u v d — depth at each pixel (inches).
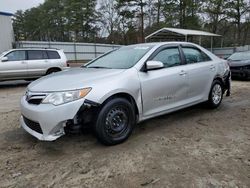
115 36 2119.8
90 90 142.6
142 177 121.0
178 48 200.8
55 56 493.7
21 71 454.3
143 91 166.2
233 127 187.6
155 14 1702.8
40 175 125.1
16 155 146.3
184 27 1642.5
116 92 150.9
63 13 2198.6
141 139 165.0
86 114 145.4
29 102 150.6
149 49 183.2
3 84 487.5
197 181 117.0
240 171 125.0
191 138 166.6
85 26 2158.0
